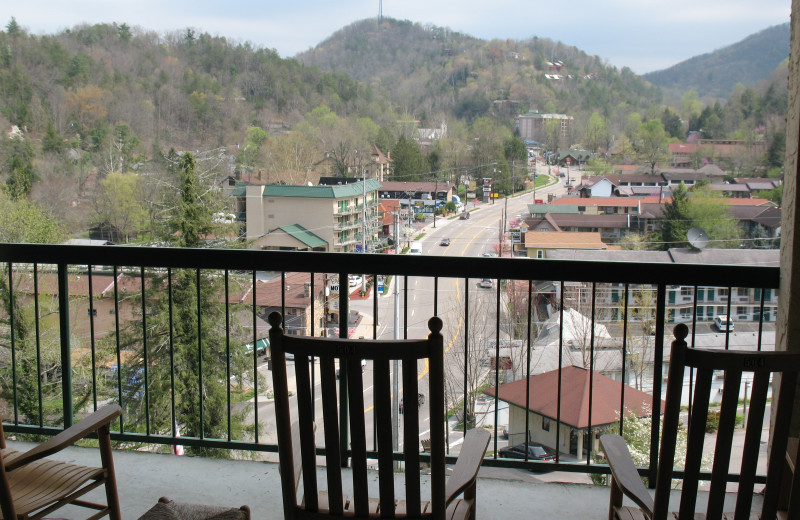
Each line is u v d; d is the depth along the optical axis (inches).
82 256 104.7
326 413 55.0
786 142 90.9
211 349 365.1
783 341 90.4
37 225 478.9
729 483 111.2
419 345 51.5
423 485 101.1
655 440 95.6
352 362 52.9
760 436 53.6
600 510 94.1
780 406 53.3
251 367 366.0
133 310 362.6
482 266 92.7
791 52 90.7
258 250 98.3
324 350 53.2
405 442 53.9
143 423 345.7
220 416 343.0
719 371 52.3
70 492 70.6
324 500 60.8
